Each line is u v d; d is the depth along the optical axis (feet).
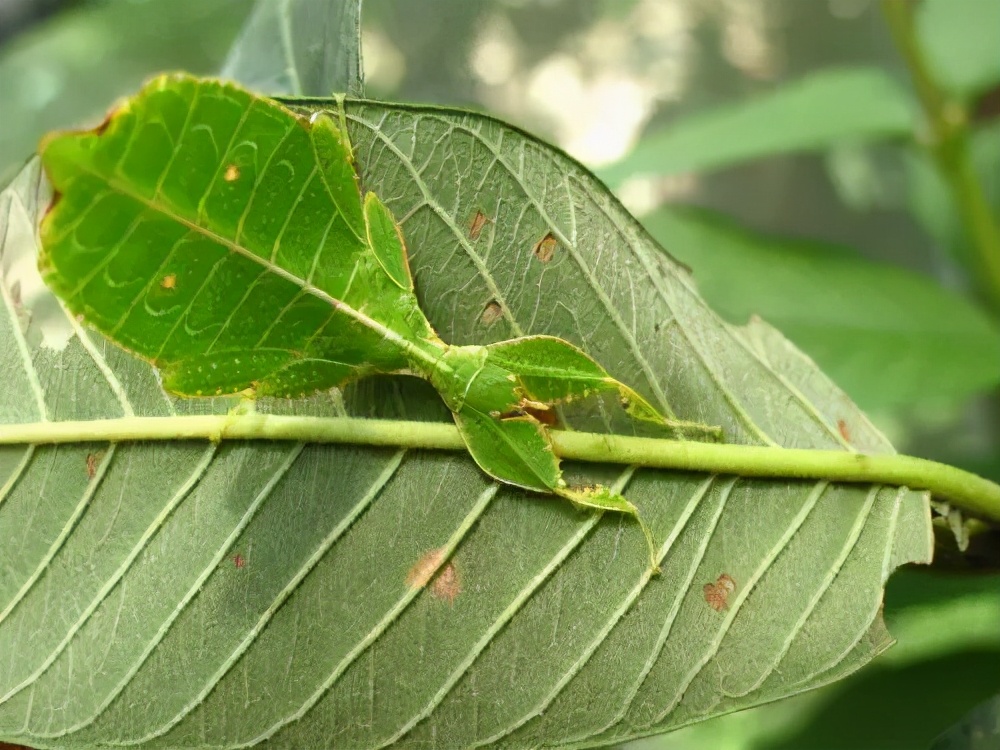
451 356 0.58
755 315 0.64
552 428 0.59
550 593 0.58
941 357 0.79
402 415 0.59
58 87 1.29
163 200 0.50
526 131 0.59
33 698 0.58
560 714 0.57
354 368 0.59
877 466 0.58
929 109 0.85
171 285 0.53
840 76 0.87
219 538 0.59
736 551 0.58
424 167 0.58
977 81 0.84
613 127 1.40
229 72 0.69
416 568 0.58
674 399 0.60
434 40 1.14
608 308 0.60
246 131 0.51
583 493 0.58
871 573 0.57
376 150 0.58
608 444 0.59
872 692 0.71
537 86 1.32
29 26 1.34
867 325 0.81
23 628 0.59
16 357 0.60
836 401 0.61
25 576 0.59
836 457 0.58
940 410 1.21
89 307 0.52
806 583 0.58
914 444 1.20
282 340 0.57
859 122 0.85
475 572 0.58
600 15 1.42
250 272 0.54
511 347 0.59
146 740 0.58
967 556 0.61
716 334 0.62
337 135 0.54
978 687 0.68
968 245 0.92
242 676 0.58
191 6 1.28
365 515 0.59
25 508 0.59
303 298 0.56
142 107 0.48
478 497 0.59
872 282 0.83
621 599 0.58
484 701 0.57
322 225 0.55
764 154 0.85
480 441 0.58
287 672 0.58
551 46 1.35
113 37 1.30
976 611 0.70
